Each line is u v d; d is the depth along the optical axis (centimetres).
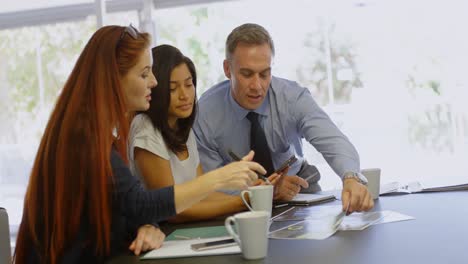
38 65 420
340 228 150
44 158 143
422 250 119
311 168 260
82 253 140
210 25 398
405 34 379
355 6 382
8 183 425
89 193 139
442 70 376
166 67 182
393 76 382
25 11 417
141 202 144
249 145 245
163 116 183
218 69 398
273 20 390
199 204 188
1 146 427
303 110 241
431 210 168
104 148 140
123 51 152
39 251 142
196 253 133
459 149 376
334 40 386
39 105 421
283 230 154
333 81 388
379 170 201
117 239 144
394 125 383
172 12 402
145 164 181
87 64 148
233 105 242
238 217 124
